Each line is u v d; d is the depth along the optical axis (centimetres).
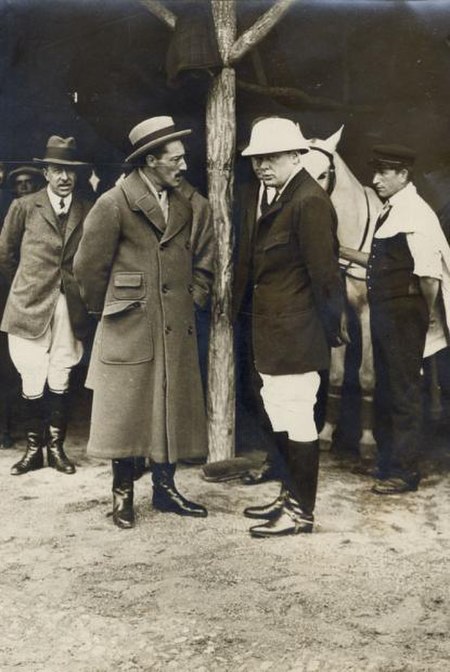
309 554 352
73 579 334
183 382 381
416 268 395
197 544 361
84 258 372
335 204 406
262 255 370
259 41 397
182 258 381
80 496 408
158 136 364
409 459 402
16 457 452
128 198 371
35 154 432
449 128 408
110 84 419
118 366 374
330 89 410
